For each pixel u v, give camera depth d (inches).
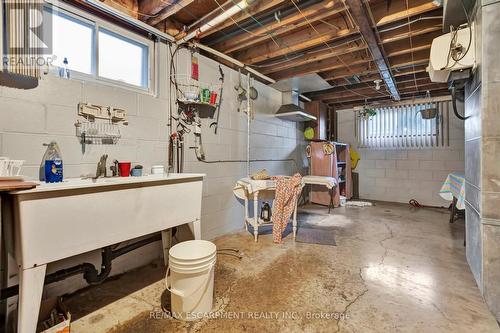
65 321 56.1
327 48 120.0
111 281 82.8
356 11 83.1
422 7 85.4
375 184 234.4
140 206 71.2
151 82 97.8
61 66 73.2
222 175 130.0
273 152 177.9
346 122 250.1
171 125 103.4
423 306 68.7
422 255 103.6
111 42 87.0
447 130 200.4
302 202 211.6
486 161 68.5
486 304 68.5
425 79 165.0
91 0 74.9
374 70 142.1
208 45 120.0
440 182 204.2
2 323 61.4
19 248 49.7
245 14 90.2
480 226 72.3
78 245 57.9
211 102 114.7
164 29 100.7
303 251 108.1
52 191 53.1
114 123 84.3
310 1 85.6
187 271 61.6
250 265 94.3
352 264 95.2
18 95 64.2
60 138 71.6
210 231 123.2
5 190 45.9
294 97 184.1
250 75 150.8
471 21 77.3
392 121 222.5
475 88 78.4
